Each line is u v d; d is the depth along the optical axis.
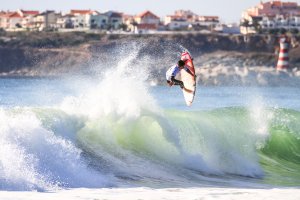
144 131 64.75
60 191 45.91
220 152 68.75
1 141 49.91
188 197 45.22
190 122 68.44
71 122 60.03
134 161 60.12
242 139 73.38
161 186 52.75
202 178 59.75
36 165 49.09
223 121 73.56
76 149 53.94
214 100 186.38
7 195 42.78
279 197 46.09
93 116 62.34
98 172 54.03
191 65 64.94
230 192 48.50
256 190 50.28
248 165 68.94
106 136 61.88
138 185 52.16
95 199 43.22
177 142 65.00
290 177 65.50
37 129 52.47
